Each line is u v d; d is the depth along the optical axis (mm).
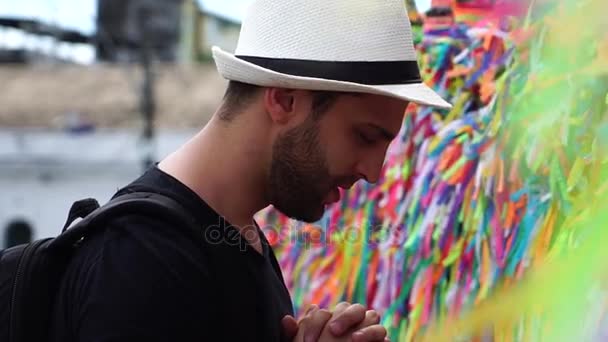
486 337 1933
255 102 1443
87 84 17688
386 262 2324
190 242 1352
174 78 17312
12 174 16562
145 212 1348
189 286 1327
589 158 1665
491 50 2006
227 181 1460
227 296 1372
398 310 2256
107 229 1353
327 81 1362
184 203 1394
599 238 1618
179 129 15852
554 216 1749
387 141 1435
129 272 1309
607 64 1646
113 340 1280
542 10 1834
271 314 1440
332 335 1477
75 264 1364
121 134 16172
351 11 1420
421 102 1372
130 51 19469
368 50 1411
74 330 1334
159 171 1449
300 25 1425
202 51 20172
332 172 1419
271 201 1467
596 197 1637
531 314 1782
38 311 1378
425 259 2174
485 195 1979
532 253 1802
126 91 17172
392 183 2322
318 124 1403
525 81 1872
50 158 16344
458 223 2074
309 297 2619
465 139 2076
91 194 16406
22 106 17078
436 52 2180
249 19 1503
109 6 19500
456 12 2125
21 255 1406
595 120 1660
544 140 1793
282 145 1421
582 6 1712
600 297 1597
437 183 2156
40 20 18969
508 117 1916
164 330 1300
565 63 1752
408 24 1483
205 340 1350
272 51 1438
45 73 18234
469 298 2000
